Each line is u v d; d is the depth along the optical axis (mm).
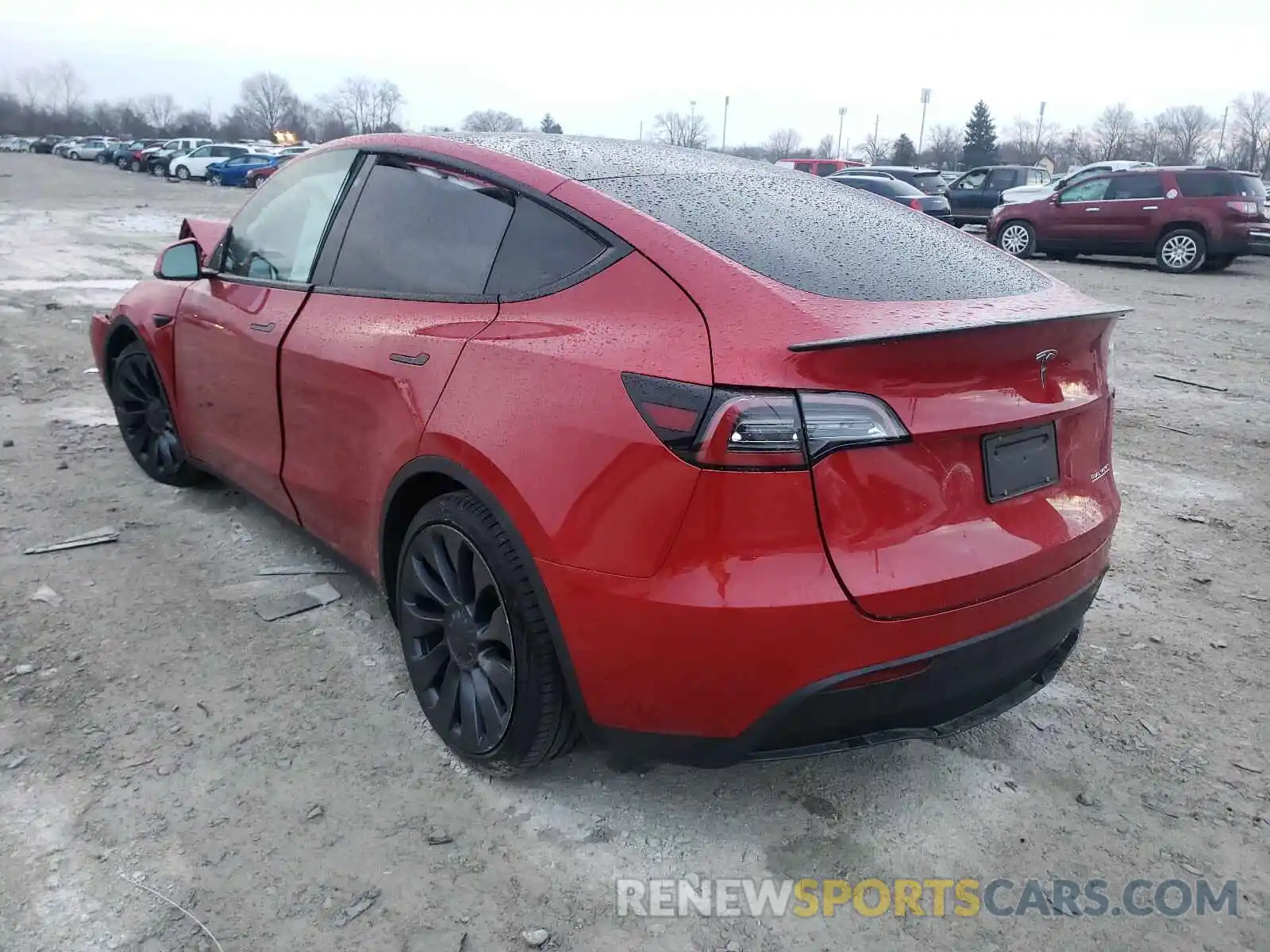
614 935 2184
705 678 2107
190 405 4121
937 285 2443
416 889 2281
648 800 2615
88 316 9219
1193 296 13000
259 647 3301
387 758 2744
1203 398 7324
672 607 2068
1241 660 3453
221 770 2662
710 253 2295
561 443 2242
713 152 3414
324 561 3955
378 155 3244
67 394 6410
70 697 2959
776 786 2693
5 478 4770
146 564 3887
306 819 2490
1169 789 2742
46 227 18188
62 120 137625
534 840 2455
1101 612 3811
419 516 2693
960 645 2188
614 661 2203
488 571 2426
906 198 20375
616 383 2172
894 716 2203
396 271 2984
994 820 2596
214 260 3996
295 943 2119
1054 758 2869
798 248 2449
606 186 2611
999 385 2242
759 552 2025
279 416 3398
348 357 2957
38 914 2156
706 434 2020
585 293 2393
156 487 4723
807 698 2086
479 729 2598
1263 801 2701
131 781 2602
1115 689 3246
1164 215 15820
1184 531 4684
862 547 2066
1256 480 5461
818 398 2014
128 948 2084
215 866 2320
